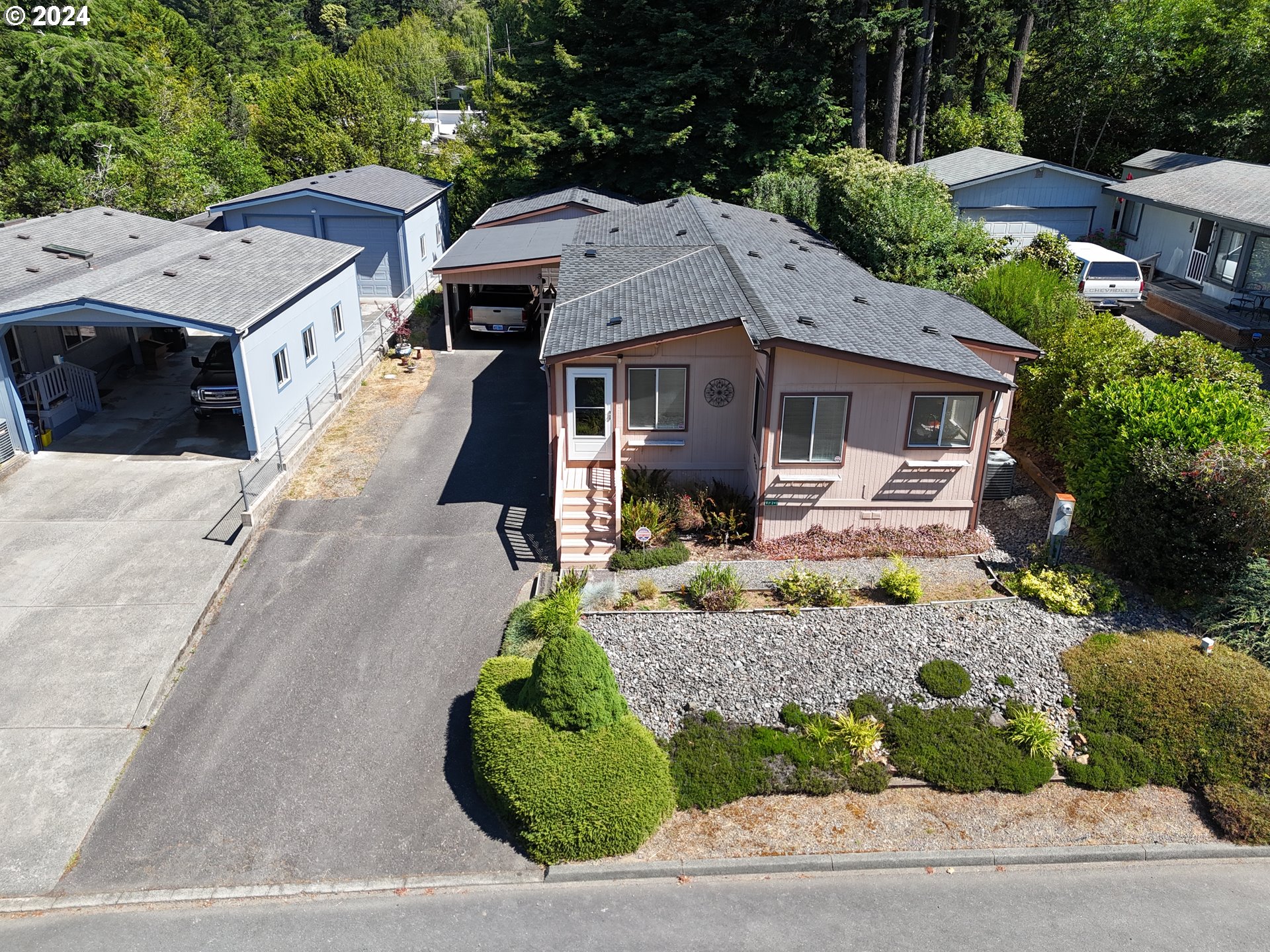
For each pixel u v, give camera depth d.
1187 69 38.34
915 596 14.32
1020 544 16.23
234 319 18.58
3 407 19.16
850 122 35.53
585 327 16.73
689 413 17.06
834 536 16.47
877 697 12.70
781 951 9.51
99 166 36.38
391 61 92.31
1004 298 21.41
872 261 25.38
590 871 10.48
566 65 34.00
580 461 17.31
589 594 14.73
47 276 22.16
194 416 22.12
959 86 43.72
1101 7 41.09
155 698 12.94
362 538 16.97
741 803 11.45
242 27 79.38
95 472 19.19
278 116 44.41
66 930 9.85
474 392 24.33
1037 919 9.91
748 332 15.08
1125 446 14.91
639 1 33.25
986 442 15.90
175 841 10.88
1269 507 13.12
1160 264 30.77
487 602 15.09
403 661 13.75
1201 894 10.27
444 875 10.49
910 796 11.57
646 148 33.47
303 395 21.95
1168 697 12.47
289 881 10.38
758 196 29.69
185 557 16.08
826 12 33.53
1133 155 41.81
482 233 29.95
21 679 13.30
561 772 11.07
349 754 12.09
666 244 21.38
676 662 13.22
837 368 15.22
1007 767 11.73
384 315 29.39
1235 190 28.16
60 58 37.62
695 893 10.29
